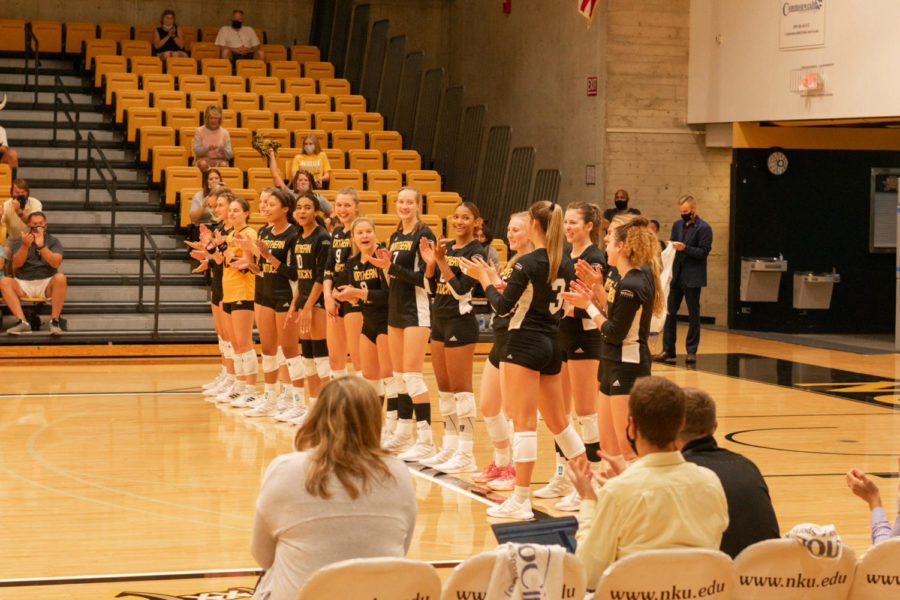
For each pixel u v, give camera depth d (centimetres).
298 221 1014
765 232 1881
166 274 1600
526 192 1877
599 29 1884
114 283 1573
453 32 2434
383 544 369
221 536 658
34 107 1972
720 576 367
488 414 780
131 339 1452
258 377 1344
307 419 383
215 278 1183
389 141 1973
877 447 952
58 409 1096
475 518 702
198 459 876
